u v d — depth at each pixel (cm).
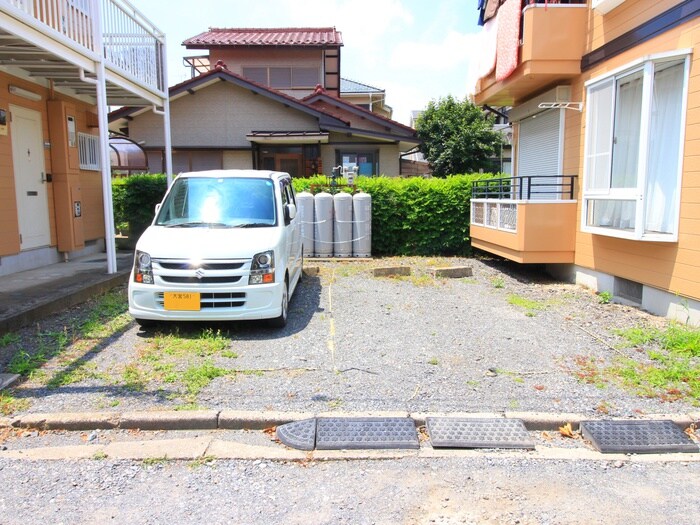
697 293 567
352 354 516
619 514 283
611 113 695
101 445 353
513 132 1128
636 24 673
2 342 522
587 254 812
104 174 797
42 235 880
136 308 564
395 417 383
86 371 461
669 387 436
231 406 398
